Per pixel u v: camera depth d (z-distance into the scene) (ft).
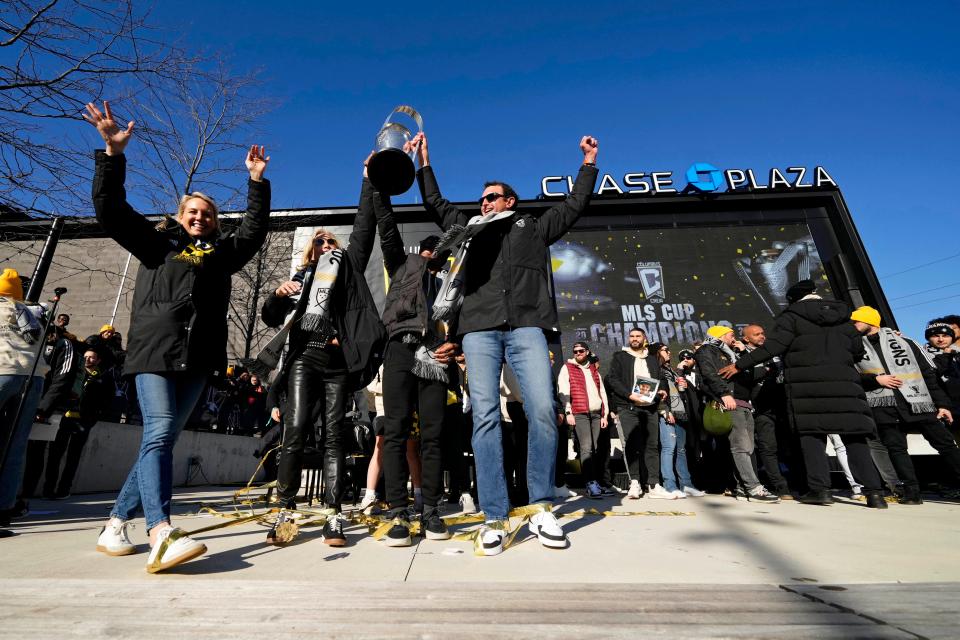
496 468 7.04
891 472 14.98
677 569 5.29
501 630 3.34
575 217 8.27
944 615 3.66
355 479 14.01
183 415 6.34
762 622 3.51
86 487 17.63
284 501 7.34
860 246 33.06
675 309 32.30
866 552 6.27
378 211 8.70
